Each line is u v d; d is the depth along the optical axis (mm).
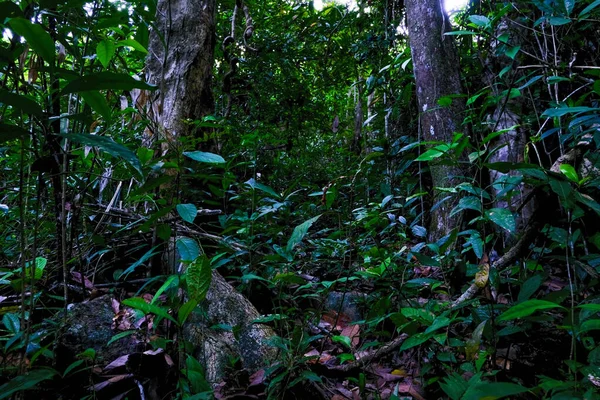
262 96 5438
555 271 2291
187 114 3061
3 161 2174
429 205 3689
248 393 1498
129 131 2480
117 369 1604
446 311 1313
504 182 1487
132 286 2234
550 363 1447
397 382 1622
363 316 2184
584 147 1726
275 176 4344
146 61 3201
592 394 799
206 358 1668
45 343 1623
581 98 1659
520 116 2828
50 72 1108
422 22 3471
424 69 3438
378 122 4715
